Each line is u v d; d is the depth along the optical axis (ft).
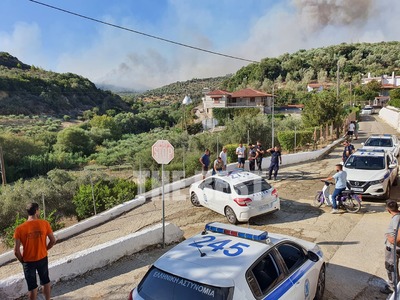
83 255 23.70
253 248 15.46
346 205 36.96
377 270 23.84
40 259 18.89
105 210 46.47
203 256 14.71
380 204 39.68
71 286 22.11
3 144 131.75
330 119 97.81
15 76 327.67
